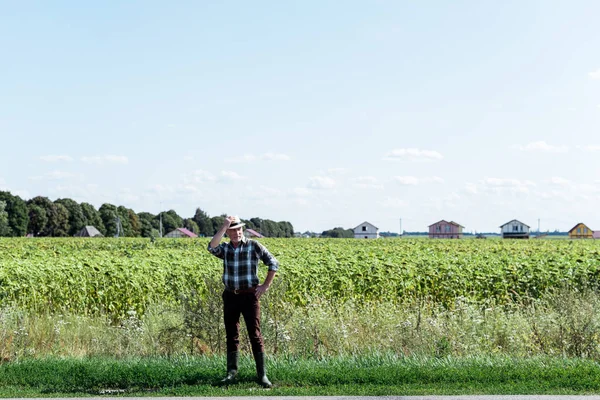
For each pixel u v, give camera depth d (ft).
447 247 116.67
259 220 453.58
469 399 19.39
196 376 23.27
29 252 81.00
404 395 20.10
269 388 21.94
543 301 39.22
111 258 50.11
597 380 21.57
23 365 24.88
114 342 30.32
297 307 37.19
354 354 27.45
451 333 29.55
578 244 147.02
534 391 20.45
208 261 48.49
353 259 49.70
